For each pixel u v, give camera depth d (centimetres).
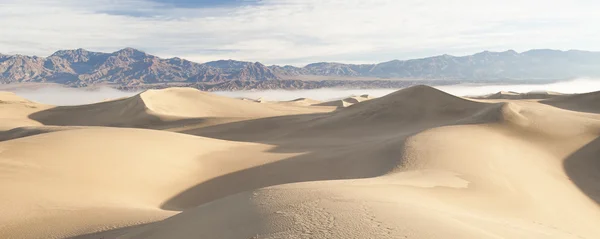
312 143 3422
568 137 2780
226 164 2439
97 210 1419
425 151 2186
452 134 2628
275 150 2920
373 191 1096
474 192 1552
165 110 6856
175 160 2372
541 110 3294
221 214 929
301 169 2309
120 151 2275
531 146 2619
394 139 2795
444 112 4522
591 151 2600
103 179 1894
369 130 4169
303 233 716
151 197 1850
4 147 2048
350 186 1153
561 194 1923
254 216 845
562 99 5575
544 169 2270
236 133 4734
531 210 1559
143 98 6975
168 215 1312
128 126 6022
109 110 7412
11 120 6278
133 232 1075
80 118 7225
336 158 2473
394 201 975
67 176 1819
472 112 4412
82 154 2108
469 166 1966
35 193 1536
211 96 8300
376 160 2280
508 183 1830
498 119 2992
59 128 3869
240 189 2056
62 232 1198
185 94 7931
